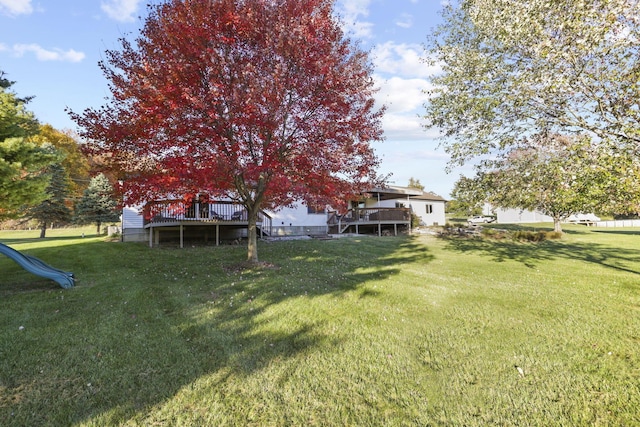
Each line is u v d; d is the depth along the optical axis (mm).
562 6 5754
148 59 7117
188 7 6711
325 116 7824
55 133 31531
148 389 3049
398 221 23125
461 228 23734
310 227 21562
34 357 3588
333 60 7203
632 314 5305
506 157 8859
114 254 11570
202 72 6984
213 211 15727
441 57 9383
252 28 6863
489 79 8156
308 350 3934
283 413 2738
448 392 3066
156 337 4230
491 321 4996
